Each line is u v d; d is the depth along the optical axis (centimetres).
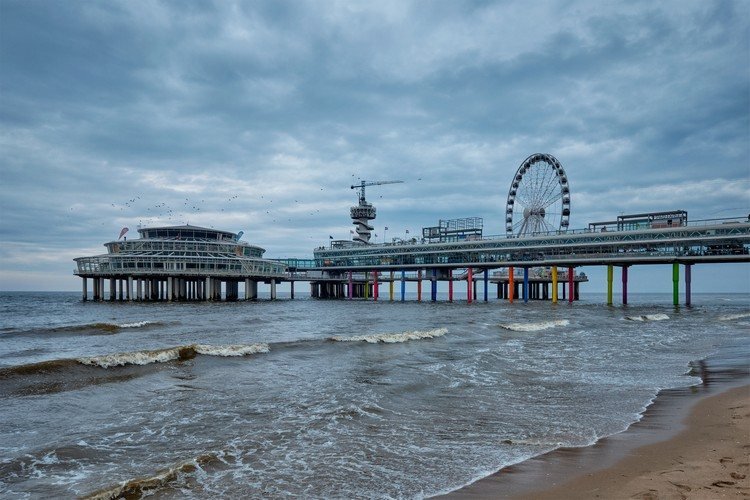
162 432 1508
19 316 7344
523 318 6400
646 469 1169
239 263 12725
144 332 4497
